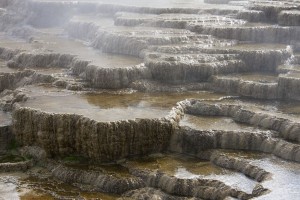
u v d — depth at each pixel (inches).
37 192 1035.3
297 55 1544.0
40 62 1594.5
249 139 1126.4
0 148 1223.5
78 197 1008.9
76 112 1166.3
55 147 1147.9
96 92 1355.8
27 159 1163.3
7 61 1684.3
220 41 1593.3
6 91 1450.5
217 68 1435.8
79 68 1476.4
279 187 941.8
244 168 1040.2
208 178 1013.8
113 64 1438.2
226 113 1253.7
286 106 1278.3
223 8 1924.2
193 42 1576.0
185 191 997.2
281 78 1330.0
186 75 1417.3
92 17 2080.5
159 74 1409.9
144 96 1326.3
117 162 1111.0
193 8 1937.7
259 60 1483.8
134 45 1565.0
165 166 1076.5
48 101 1263.5
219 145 1137.4
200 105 1274.6
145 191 1010.7
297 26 1676.9
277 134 1134.4
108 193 1023.6
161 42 1553.9
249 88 1350.9
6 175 1108.5
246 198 941.8
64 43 1813.5
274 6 1792.6
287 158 1069.8
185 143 1144.2
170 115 1172.5
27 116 1180.5
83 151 1131.3
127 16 1881.2
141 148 1129.4
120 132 1104.8
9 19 2225.6
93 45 1720.0
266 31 1648.6
